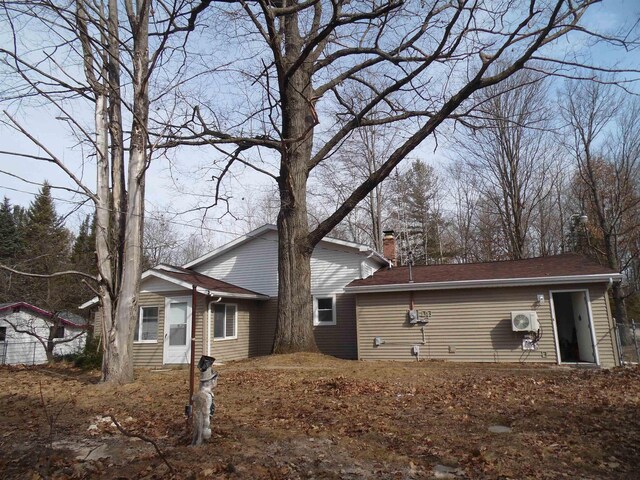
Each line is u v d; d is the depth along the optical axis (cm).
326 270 1955
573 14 1119
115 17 1184
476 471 508
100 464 539
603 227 2552
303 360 1363
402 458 551
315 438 631
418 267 1925
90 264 2795
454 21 1126
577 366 1391
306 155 1614
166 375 1265
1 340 2520
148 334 1705
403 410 789
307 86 1579
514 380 1076
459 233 4406
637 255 2734
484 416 739
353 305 1891
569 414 739
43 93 1002
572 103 2638
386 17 1318
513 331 1488
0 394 1028
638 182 2836
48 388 1084
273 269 2048
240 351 1839
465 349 1534
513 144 2914
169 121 1167
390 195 3659
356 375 1139
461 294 1571
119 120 1177
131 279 1109
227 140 1330
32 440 660
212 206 1566
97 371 1411
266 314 2019
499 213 3119
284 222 1578
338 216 1484
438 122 1325
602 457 549
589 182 2728
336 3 1230
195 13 1141
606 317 1418
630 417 714
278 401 874
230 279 2106
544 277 1461
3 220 3806
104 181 1125
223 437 633
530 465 524
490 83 1231
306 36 1507
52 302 2564
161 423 733
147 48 1175
